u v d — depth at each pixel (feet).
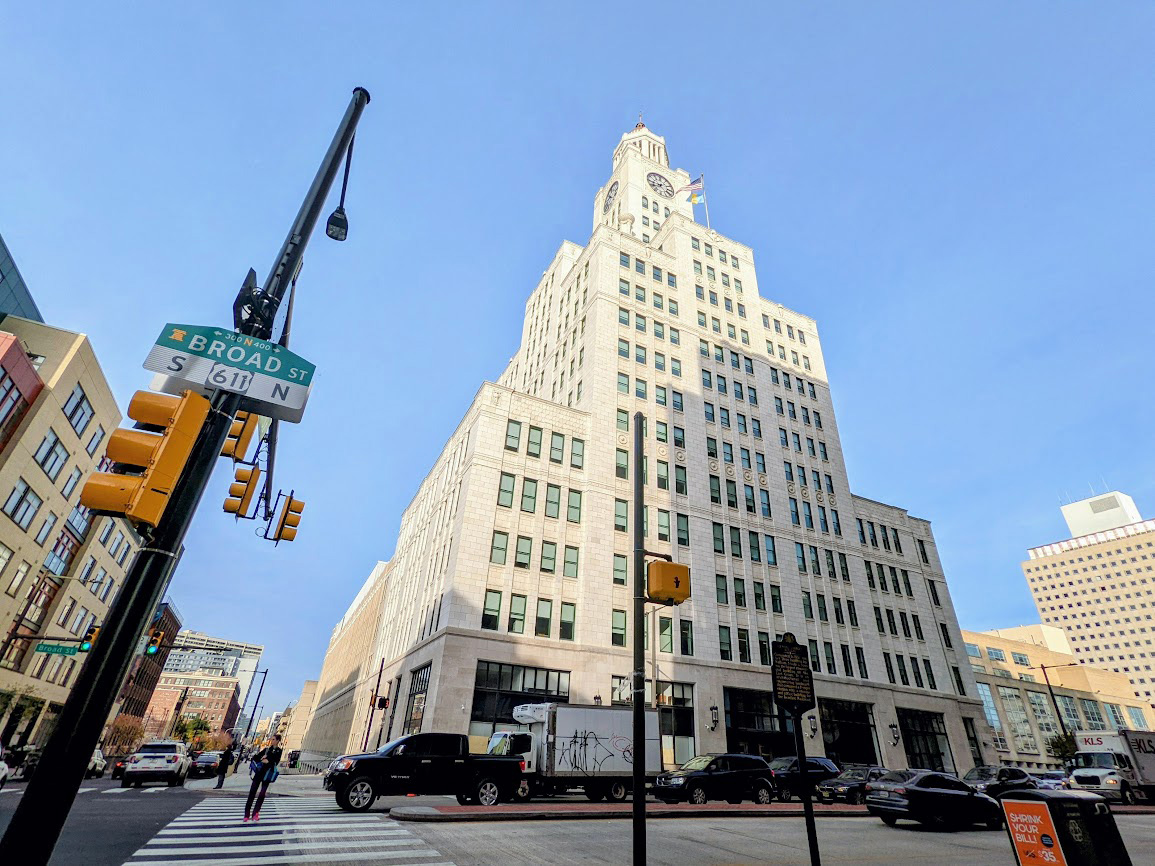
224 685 494.59
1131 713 288.92
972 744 143.33
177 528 15.38
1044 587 550.77
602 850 35.14
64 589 134.00
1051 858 20.56
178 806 49.49
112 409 135.33
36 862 11.42
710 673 114.01
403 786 50.44
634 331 148.15
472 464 112.78
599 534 117.91
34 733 132.87
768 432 156.76
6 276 120.88
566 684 101.76
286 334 27.91
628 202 208.95
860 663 136.15
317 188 22.02
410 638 127.03
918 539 172.14
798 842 41.47
